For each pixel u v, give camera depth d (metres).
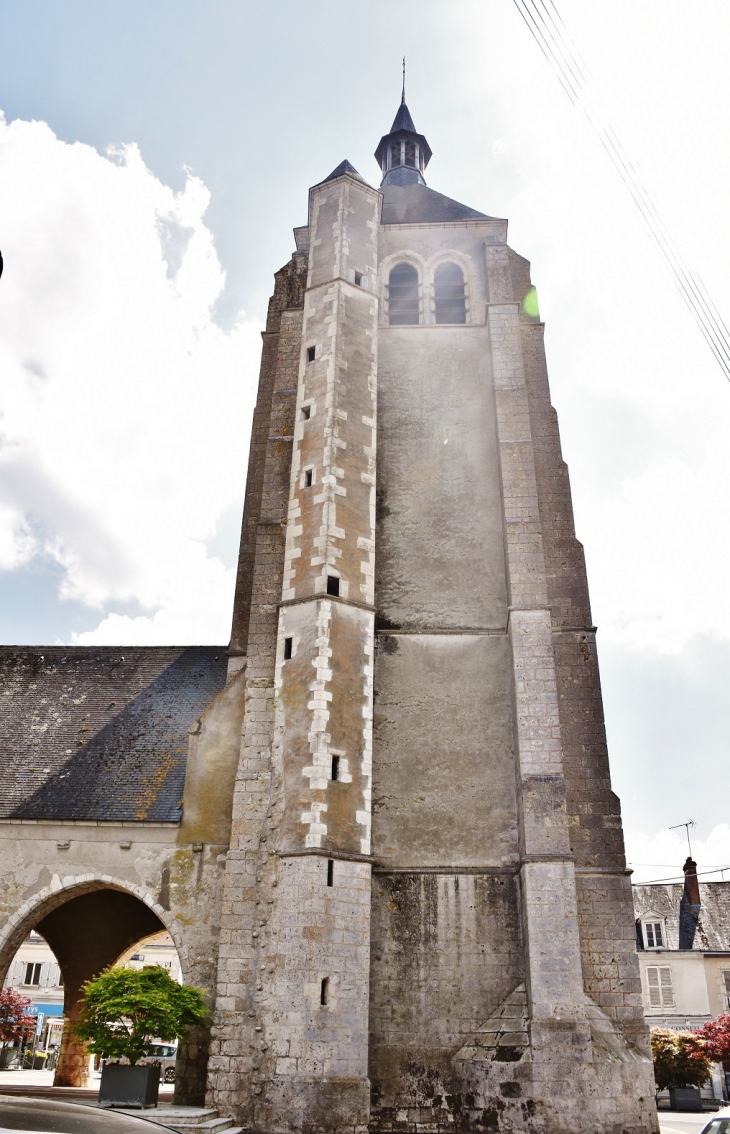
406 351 29.12
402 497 27.03
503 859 22.33
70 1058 28.59
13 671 29.73
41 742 26.78
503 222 31.47
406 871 22.30
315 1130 18.22
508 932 21.55
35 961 53.03
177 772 25.06
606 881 21.80
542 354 28.80
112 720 27.34
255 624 24.44
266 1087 18.72
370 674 23.20
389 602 25.64
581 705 23.81
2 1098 8.95
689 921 47.69
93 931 29.08
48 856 23.53
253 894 21.28
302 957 19.58
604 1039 19.70
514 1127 18.97
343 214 29.03
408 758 23.59
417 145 41.09
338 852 20.78
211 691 27.88
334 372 26.27
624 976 20.83
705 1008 44.44
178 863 23.00
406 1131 19.64
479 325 29.34
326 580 23.48
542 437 27.48
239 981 20.48
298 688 22.50
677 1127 25.38
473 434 27.73
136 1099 18.31
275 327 30.50
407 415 28.17
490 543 26.17
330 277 28.02
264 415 29.23
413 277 31.02
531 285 29.94
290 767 21.73
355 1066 19.11
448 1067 20.28
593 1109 18.81
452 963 21.34
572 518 26.25
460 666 24.62
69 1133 7.00
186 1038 19.80
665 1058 34.94
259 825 21.91
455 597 25.59
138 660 29.77
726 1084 40.62
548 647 23.47
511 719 23.77
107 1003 18.91
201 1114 18.09
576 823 22.50
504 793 23.02
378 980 21.23
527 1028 19.77
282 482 26.61
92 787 24.89
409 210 33.72
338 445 25.31
